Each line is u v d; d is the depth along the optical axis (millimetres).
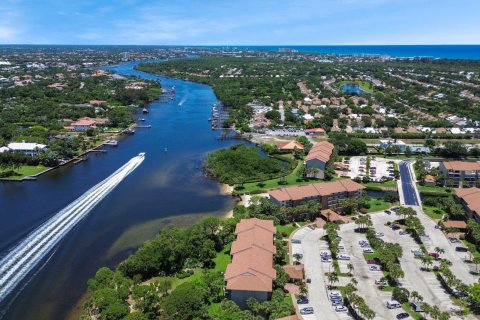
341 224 186000
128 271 142250
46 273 146000
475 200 193125
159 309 124688
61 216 192250
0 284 139125
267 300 126812
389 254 148125
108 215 194250
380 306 127438
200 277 143375
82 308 128375
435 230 180375
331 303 129000
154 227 183500
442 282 140375
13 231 176500
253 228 156875
